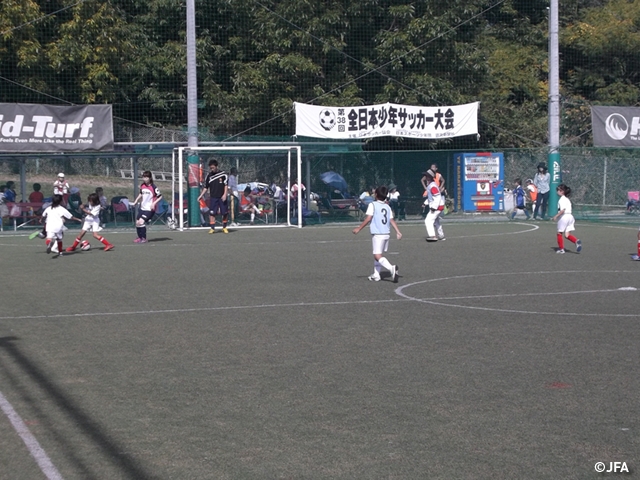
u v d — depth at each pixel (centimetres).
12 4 2706
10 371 799
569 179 3344
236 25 3247
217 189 2455
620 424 627
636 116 2839
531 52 4147
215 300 1220
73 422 638
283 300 1217
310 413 657
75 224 2620
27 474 533
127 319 1070
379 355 857
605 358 838
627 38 3969
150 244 2125
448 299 1220
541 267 1599
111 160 3325
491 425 625
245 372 789
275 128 3206
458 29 3312
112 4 3175
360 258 1781
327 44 3020
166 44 3250
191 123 2617
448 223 2866
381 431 612
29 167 3203
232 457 560
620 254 1831
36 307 1166
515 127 3606
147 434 608
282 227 2692
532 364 814
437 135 2808
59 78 2950
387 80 3167
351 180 3200
